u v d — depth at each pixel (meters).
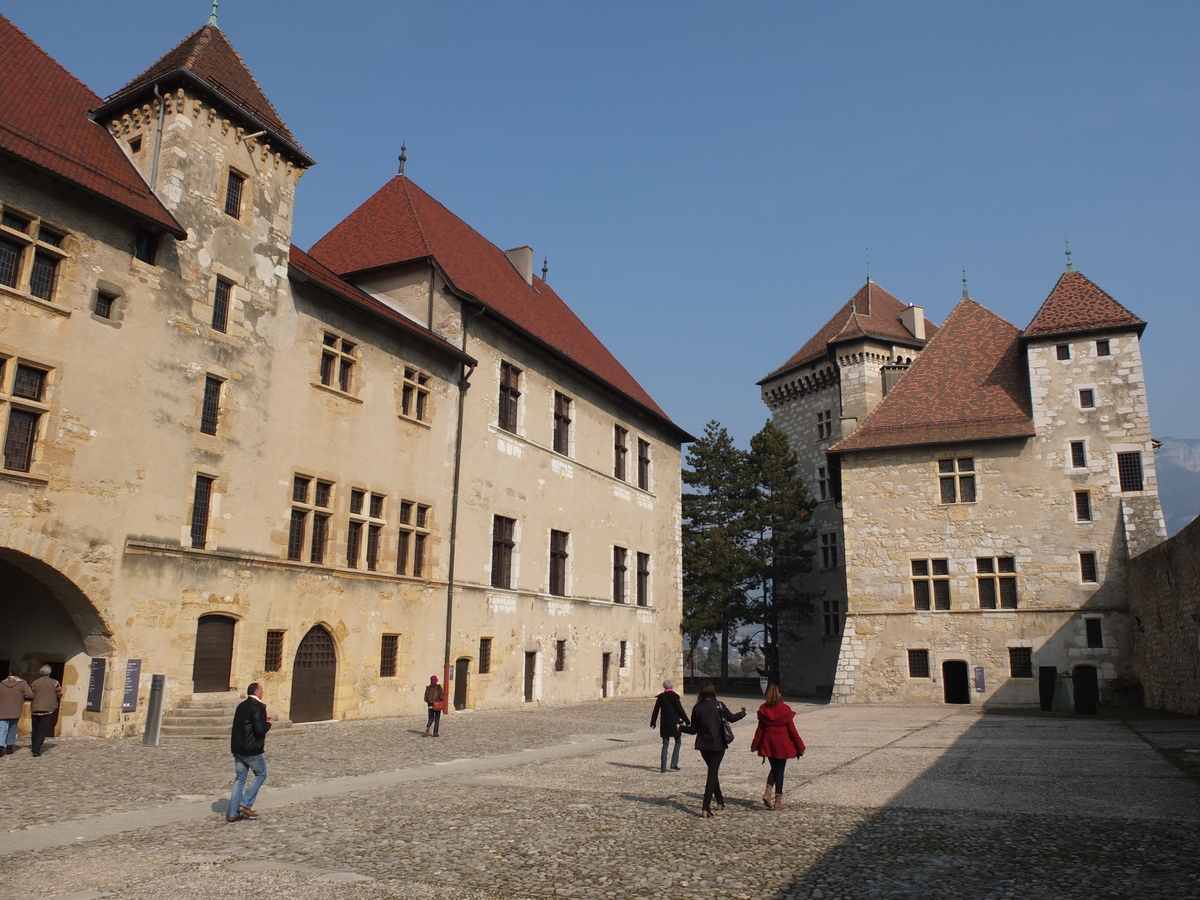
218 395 21.50
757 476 54.94
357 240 32.75
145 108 21.48
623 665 38.72
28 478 16.98
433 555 27.64
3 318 16.94
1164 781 13.46
